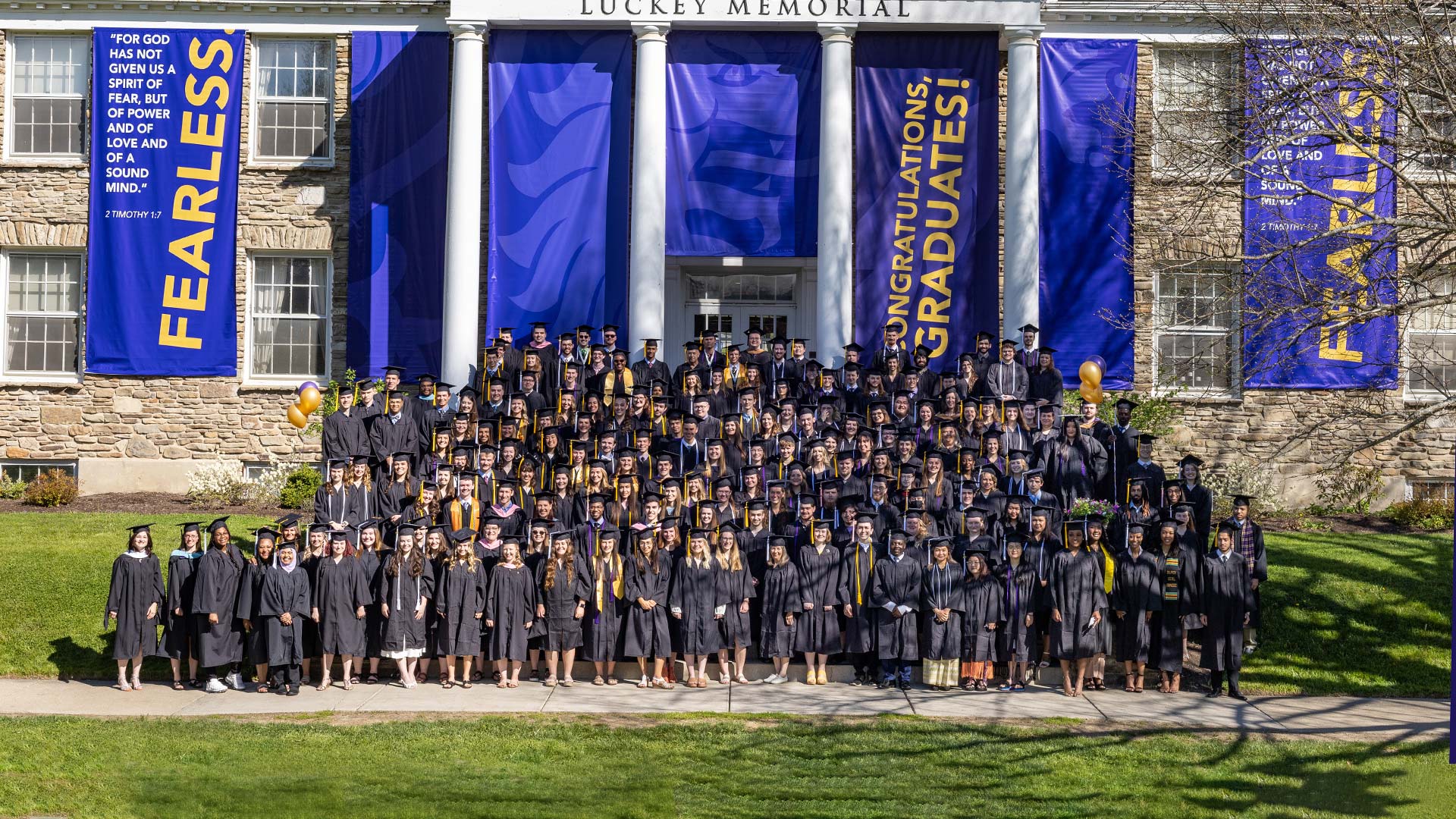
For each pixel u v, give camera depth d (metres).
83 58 25.64
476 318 23.59
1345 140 17.58
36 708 14.60
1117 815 11.73
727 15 23.11
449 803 11.65
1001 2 23.08
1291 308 17.56
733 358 20.77
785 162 23.52
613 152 23.58
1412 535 21.11
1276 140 18.05
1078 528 15.84
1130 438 18.61
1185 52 24.55
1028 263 23.16
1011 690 15.98
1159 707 15.20
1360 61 17.86
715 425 19.02
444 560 15.98
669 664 16.31
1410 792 12.33
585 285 23.42
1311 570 18.69
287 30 25.34
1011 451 17.84
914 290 23.31
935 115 23.44
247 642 15.76
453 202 23.47
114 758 12.80
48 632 16.86
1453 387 24.50
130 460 25.34
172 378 25.36
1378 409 23.38
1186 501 17.27
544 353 21.14
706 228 23.50
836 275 22.95
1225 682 16.23
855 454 18.08
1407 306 16.81
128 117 25.06
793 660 16.92
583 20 23.19
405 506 17.44
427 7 24.81
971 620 15.95
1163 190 23.50
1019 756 13.21
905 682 15.98
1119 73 23.98
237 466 24.91
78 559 18.70
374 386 20.02
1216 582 15.75
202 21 25.36
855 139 23.66
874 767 12.80
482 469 17.55
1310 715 14.86
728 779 12.41
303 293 25.77
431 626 16.11
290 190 25.50
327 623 15.64
